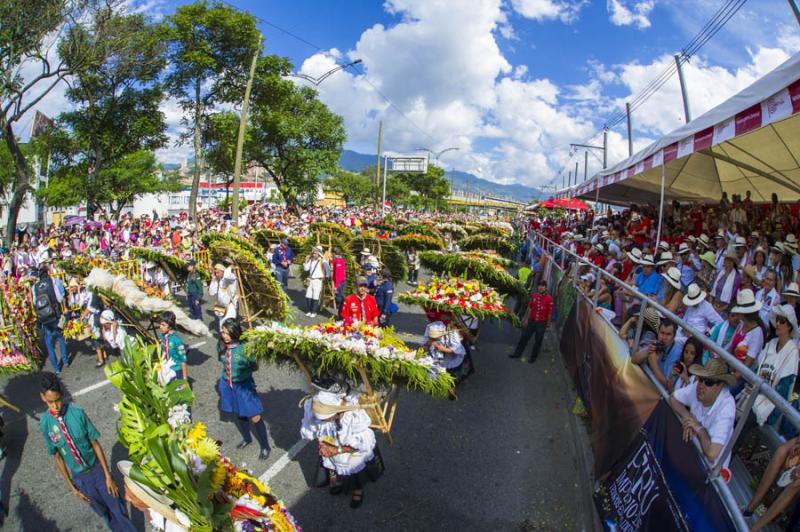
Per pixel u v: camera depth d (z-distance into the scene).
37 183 29.14
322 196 82.50
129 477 3.17
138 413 3.18
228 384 5.50
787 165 9.28
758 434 3.70
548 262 14.14
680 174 13.93
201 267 11.96
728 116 5.23
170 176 57.56
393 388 5.48
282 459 5.66
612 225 14.76
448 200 95.62
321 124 36.59
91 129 28.19
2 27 18.11
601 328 6.18
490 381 8.51
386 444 6.17
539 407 7.50
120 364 3.20
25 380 7.86
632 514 3.79
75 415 4.00
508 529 4.68
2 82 18.53
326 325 5.19
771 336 5.47
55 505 4.84
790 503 2.69
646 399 4.28
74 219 34.00
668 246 9.54
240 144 20.11
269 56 31.98
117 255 13.09
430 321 8.02
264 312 10.25
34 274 9.95
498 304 8.02
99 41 21.69
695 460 3.24
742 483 3.52
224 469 3.08
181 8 28.17
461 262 9.34
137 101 29.20
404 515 4.81
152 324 8.20
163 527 3.25
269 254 16.42
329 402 4.71
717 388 3.34
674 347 4.77
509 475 5.59
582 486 5.28
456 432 6.56
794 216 9.42
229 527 3.04
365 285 8.18
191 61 28.08
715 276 7.76
